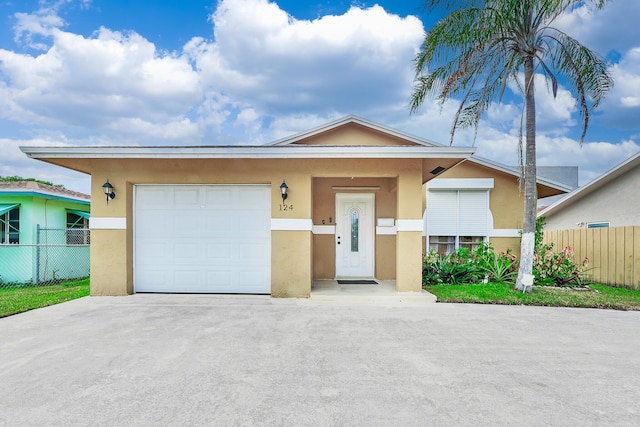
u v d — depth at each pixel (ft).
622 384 11.09
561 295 24.82
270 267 25.11
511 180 35.78
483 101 26.71
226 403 9.77
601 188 39.45
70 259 40.47
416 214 24.67
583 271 30.73
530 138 25.86
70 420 8.93
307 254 24.40
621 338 15.79
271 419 8.98
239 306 21.79
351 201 33.45
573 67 24.95
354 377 11.47
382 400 9.96
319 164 24.63
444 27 25.17
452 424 8.79
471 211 35.83
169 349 13.98
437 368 12.25
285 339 15.34
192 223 25.44
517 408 9.58
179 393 10.33
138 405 9.66
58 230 37.42
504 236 35.55
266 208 25.29
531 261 25.84
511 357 13.34
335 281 31.12
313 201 32.89
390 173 24.68
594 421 8.99
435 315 19.83
